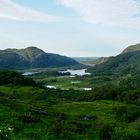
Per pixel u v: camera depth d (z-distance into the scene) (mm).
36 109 73812
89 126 64188
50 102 140750
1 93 187375
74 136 48281
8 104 69250
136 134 49125
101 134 50094
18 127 45688
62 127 51062
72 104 131750
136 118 93250
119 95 175500
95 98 185250
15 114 54688
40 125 50188
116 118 94250
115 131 49812
